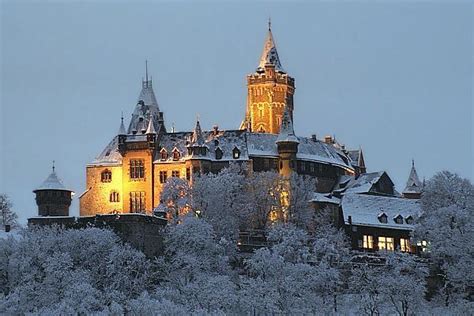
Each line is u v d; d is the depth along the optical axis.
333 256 175.88
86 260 155.38
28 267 148.38
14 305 137.75
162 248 170.00
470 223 169.00
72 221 173.38
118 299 136.75
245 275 168.12
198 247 163.75
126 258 155.12
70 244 156.50
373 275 158.75
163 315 126.00
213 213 188.38
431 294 171.12
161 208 194.62
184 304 139.12
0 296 141.25
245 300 140.38
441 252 167.38
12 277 148.38
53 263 145.00
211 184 191.88
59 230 164.25
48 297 140.38
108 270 152.12
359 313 145.88
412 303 147.25
